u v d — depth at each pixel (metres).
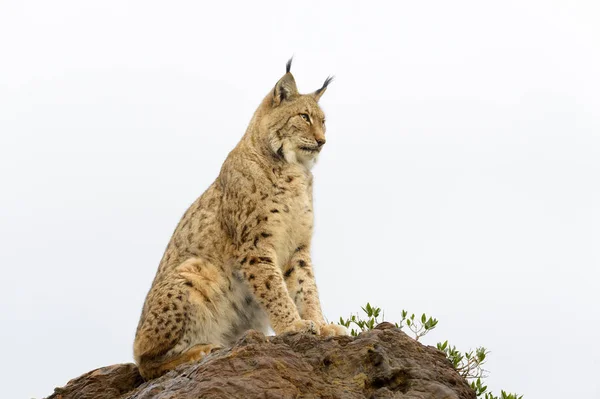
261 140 23.45
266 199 22.47
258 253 22.06
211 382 15.45
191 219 22.98
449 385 16.69
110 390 20.55
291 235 22.86
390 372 16.34
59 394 20.67
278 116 23.69
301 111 23.88
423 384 16.23
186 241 22.59
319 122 24.33
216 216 22.67
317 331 19.86
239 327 22.38
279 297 21.52
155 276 22.98
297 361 16.44
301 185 23.19
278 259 22.61
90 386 20.62
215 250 22.38
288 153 23.45
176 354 20.69
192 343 21.00
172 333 20.66
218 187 23.23
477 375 20.02
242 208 22.33
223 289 22.05
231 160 23.36
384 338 17.50
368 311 20.84
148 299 21.39
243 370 15.92
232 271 22.31
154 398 16.02
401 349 17.33
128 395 19.02
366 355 16.66
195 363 17.36
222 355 16.62
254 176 22.66
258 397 15.27
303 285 22.62
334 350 16.88
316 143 23.88
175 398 15.34
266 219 22.34
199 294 21.41
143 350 20.48
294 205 22.88
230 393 15.26
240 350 16.36
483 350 22.31
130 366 21.11
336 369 16.61
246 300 22.48
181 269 21.66
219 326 21.77
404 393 16.25
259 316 22.67
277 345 16.75
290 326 20.86
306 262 22.97
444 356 17.72
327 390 15.90
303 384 15.85
